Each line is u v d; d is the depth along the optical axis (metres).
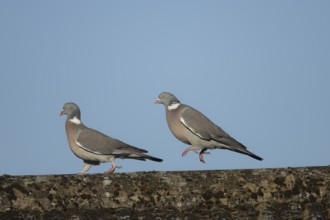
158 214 9.11
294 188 9.51
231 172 9.72
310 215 9.04
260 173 9.70
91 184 9.43
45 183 9.32
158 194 9.45
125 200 9.35
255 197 9.47
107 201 9.30
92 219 8.94
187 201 9.42
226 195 9.48
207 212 9.23
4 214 8.89
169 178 9.62
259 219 9.07
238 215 9.18
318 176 9.62
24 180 9.30
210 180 9.62
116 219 8.96
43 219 8.86
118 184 9.48
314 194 9.45
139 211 9.24
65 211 9.10
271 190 9.52
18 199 9.10
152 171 9.75
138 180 9.57
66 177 9.45
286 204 9.34
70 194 9.28
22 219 8.81
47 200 9.16
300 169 9.72
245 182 9.60
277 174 9.66
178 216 9.09
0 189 9.13
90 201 9.27
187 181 9.60
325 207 9.25
